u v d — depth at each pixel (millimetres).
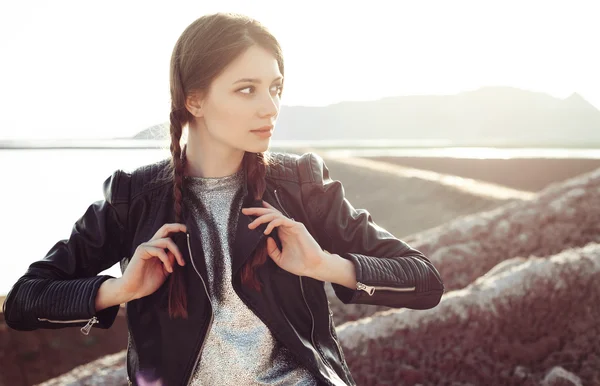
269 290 1562
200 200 1636
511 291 5090
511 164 36656
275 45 1518
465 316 4922
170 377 1514
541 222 9812
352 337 4902
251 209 1523
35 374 5984
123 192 1649
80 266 1637
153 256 1501
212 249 1600
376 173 33906
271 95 1533
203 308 1531
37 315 1515
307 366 1519
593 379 4375
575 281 5145
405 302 1603
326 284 8211
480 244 9609
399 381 4422
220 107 1492
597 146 118312
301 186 1691
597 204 10094
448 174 33594
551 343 4715
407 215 26250
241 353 1534
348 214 1700
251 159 1634
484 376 4438
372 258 1585
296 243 1537
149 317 1576
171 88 1590
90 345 6434
